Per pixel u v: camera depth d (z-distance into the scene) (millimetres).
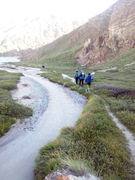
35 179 4121
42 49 189625
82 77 17688
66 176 3150
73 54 93750
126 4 75000
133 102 10297
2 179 4266
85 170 3568
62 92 16375
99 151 4820
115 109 9414
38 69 51812
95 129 6359
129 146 5375
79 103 12180
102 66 54844
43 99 13375
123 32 62250
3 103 9484
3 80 22609
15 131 7230
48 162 4414
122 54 56000
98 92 14219
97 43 74000
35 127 7781
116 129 6641
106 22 102000
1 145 6035
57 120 8711
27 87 19172
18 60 190875
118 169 4047
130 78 26984
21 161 5020
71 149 4828
